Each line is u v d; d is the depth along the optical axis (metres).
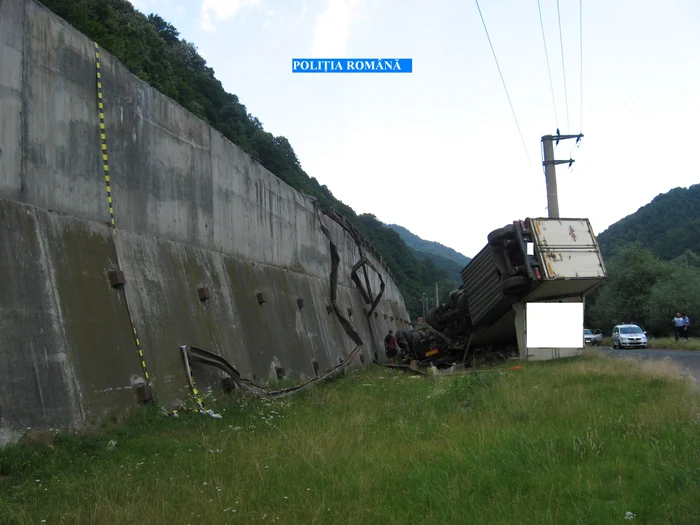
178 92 33.69
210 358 12.02
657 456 6.39
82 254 9.61
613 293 53.31
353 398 12.89
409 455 7.21
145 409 9.52
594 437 7.22
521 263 20.05
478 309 21.92
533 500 5.39
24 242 8.40
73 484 6.08
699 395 9.96
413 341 26.56
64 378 8.25
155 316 11.12
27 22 9.12
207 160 15.03
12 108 8.65
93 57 10.73
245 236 17.17
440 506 5.35
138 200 11.76
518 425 8.62
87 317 9.20
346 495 5.79
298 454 7.36
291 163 61.50
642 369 13.85
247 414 10.78
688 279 45.69
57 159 9.52
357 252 32.84
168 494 5.69
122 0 34.12
